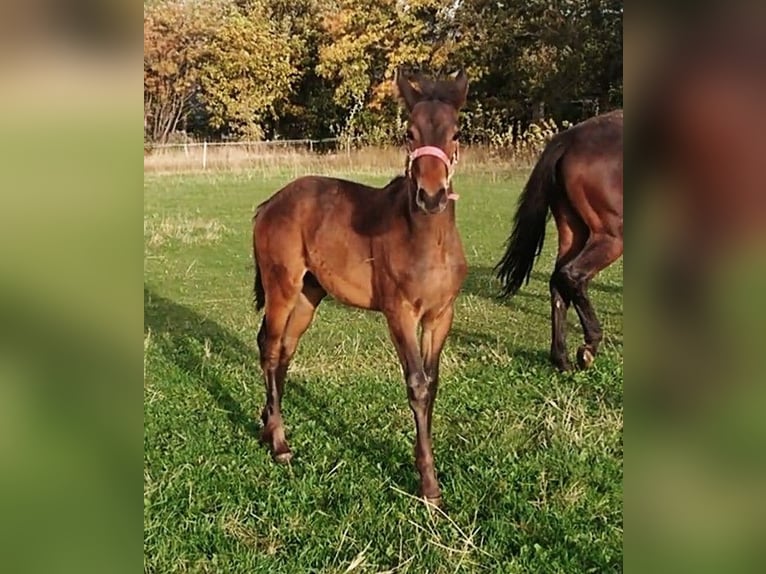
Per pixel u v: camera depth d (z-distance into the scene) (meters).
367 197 3.45
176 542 2.95
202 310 6.63
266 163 16.59
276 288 3.76
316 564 2.83
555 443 3.70
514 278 5.27
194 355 5.39
